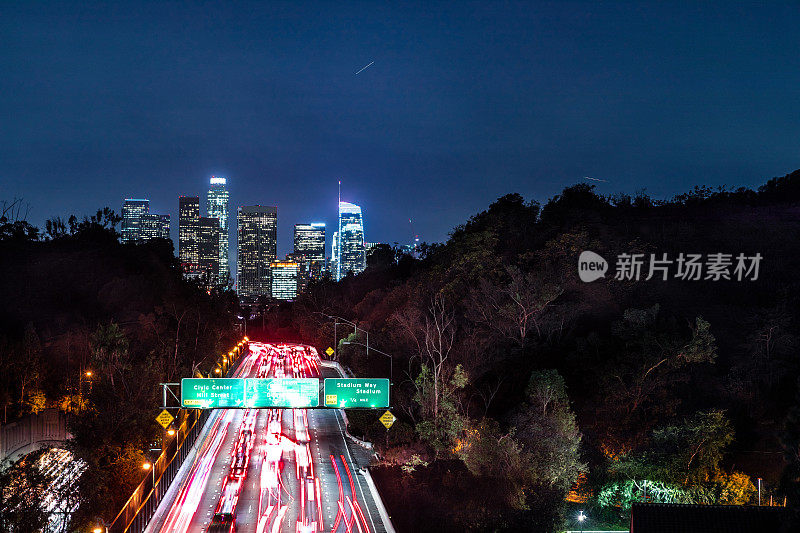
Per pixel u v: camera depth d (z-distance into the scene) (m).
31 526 34.78
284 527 41.41
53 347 88.38
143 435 57.41
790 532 31.61
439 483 48.56
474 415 62.94
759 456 51.94
